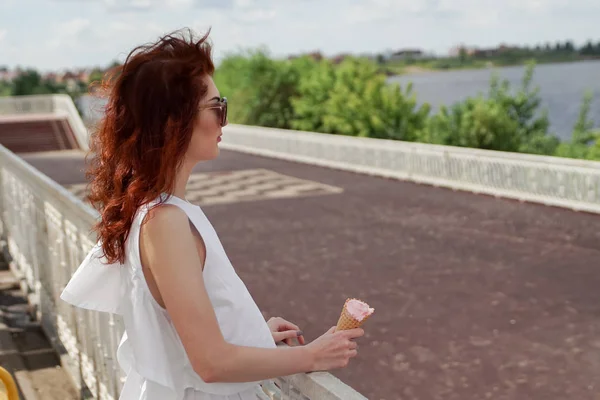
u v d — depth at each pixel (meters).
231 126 27.22
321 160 21.27
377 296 8.38
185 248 1.64
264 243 11.48
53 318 5.64
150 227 1.65
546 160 13.53
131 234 1.73
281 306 8.16
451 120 27.94
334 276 9.34
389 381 5.99
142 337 1.77
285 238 11.78
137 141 1.69
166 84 1.66
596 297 8.02
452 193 15.46
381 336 7.05
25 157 28.55
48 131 34.53
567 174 13.17
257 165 21.92
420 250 10.58
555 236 11.10
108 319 3.74
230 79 39.59
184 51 1.72
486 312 7.66
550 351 6.51
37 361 5.39
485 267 9.48
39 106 39.28
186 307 1.61
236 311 1.76
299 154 22.55
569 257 9.81
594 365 6.16
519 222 12.24
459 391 5.76
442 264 9.73
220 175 19.95
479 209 13.55
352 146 19.70
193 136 1.72
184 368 1.81
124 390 1.95
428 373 6.12
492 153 14.87
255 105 37.97
